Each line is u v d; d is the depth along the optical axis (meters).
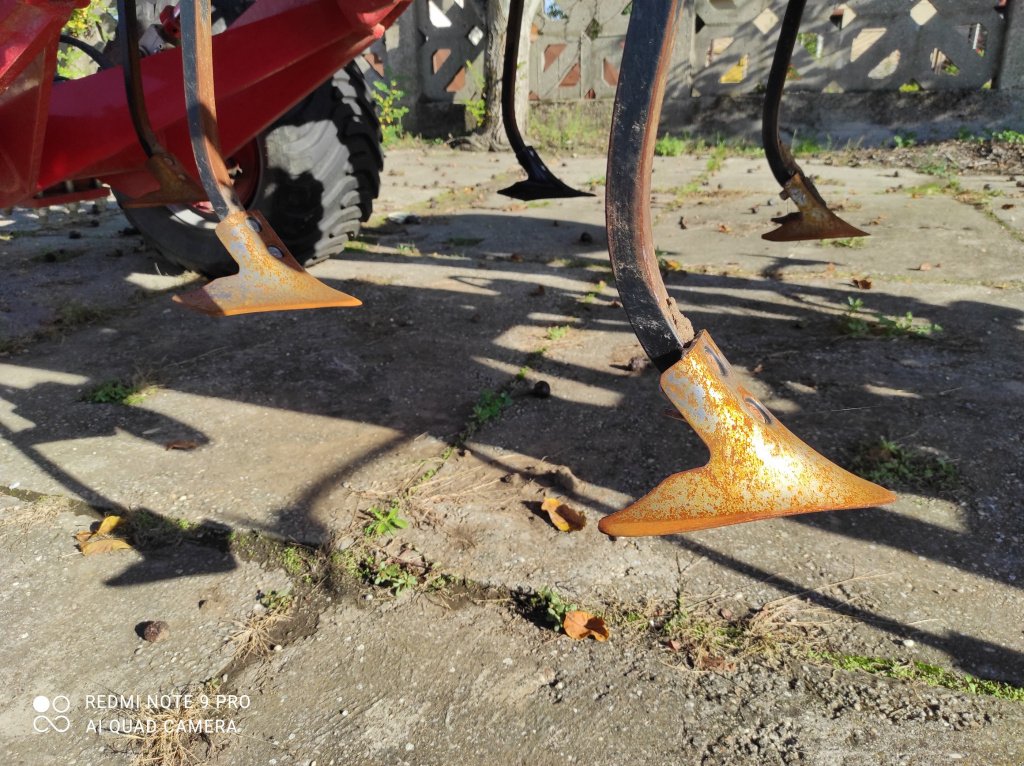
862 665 1.46
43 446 2.36
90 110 2.59
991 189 5.91
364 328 3.32
